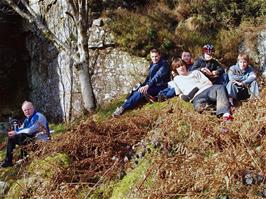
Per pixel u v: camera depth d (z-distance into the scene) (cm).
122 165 606
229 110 596
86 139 679
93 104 1101
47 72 1340
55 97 1299
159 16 1253
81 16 1071
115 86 1177
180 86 703
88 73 1103
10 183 658
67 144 679
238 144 501
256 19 1242
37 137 716
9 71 1468
